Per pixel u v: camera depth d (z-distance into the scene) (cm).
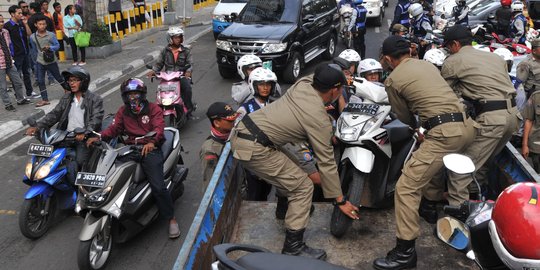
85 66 1355
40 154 536
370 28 1794
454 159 287
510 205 194
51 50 1005
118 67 1331
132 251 520
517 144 705
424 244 365
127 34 1802
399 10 1156
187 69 843
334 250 362
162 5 2127
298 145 363
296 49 1158
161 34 1872
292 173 349
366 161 374
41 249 532
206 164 479
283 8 1220
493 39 1099
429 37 993
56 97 1086
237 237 381
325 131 335
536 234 183
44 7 1366
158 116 525
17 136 873
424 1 1163
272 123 340
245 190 489
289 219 348
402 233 333
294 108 338
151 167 513
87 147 546
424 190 393
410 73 348
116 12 1712
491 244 227
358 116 388
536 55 639
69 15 1359
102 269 486
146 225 522
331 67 335
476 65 405
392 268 334
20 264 506
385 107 394
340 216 369
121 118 531
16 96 1020
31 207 542
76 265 504
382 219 403
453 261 344
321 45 1339
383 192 399
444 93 343
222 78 1230
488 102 397
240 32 1155
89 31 1466
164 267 494
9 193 661
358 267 342
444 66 422
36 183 538
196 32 1903
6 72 990
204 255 297
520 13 1105
